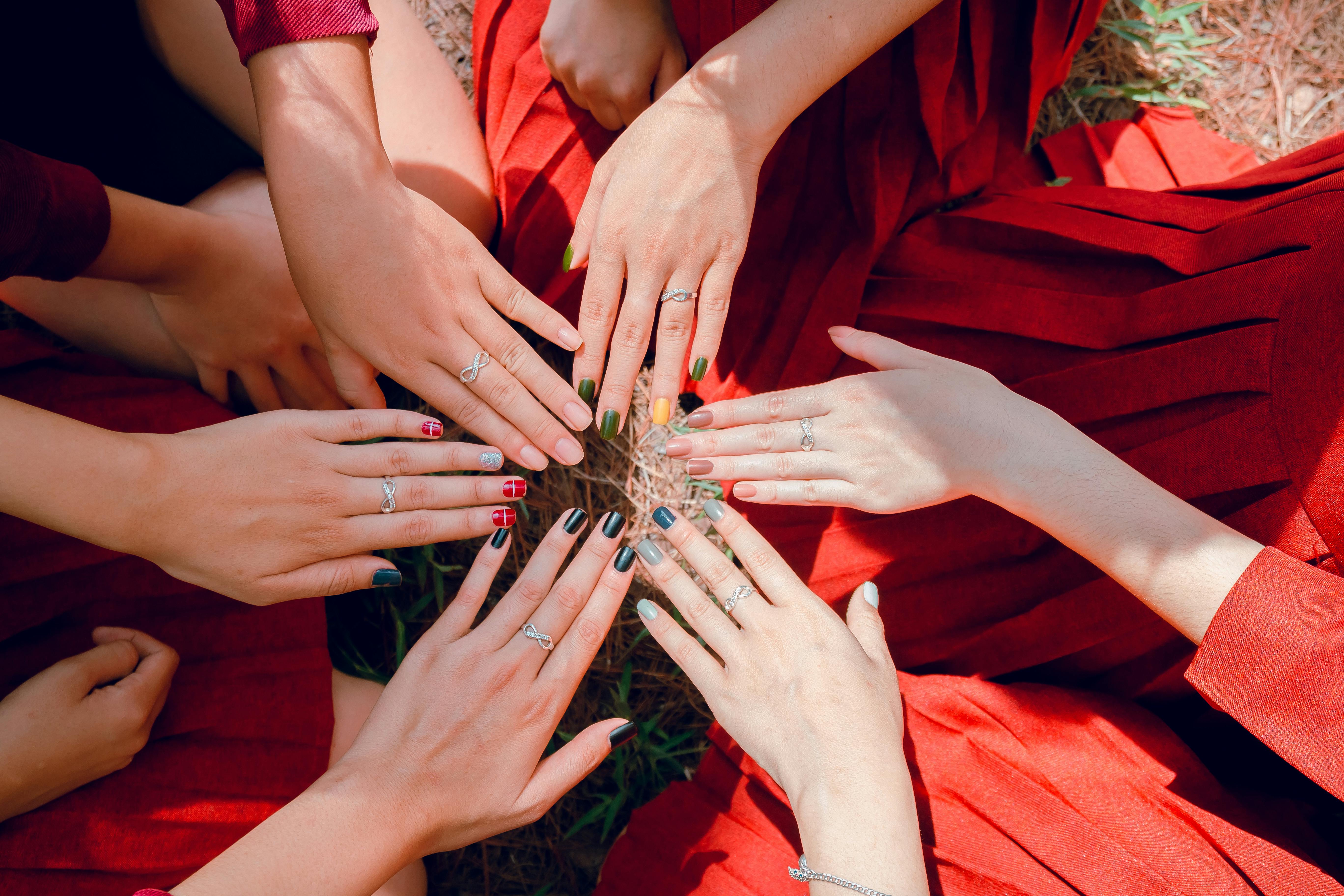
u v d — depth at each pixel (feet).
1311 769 2.15
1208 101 3.32
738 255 2.48
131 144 2.62
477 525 2.45
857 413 2.46
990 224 2.66
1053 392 2.50
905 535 2.61
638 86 2.60
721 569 2.45
